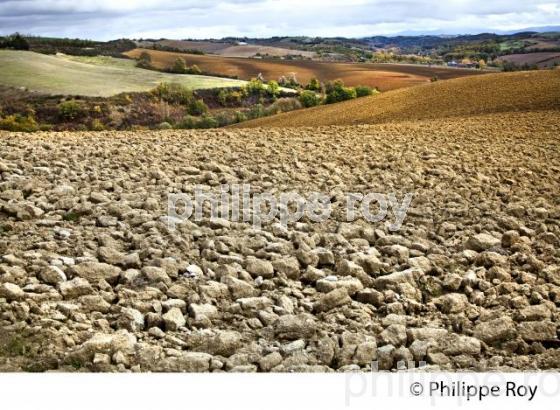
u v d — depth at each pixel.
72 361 5.68
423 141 21.25
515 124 29.44
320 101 86.81
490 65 133.00
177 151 16.09
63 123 99.44
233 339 6.20
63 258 7.72
